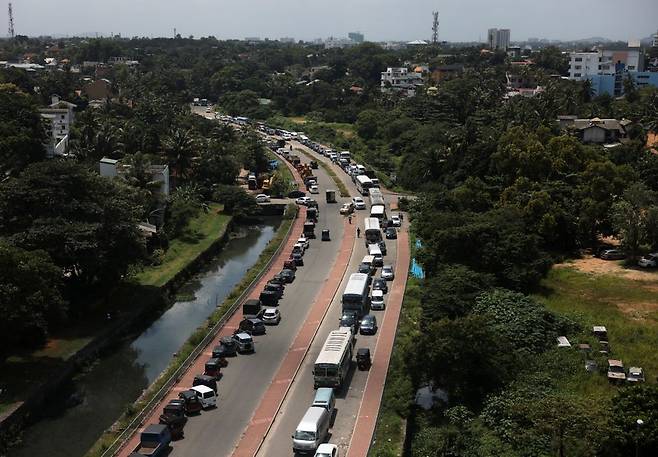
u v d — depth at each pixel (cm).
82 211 7206
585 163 9825
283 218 11825
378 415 5212
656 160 10631
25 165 10138
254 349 6488
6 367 6044
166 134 13388
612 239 9519
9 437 5197
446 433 4891
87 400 5912
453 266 7519
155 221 10056
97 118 13588
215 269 9519
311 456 4656
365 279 7662
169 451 4806
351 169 14688
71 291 7250
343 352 5750
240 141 15562
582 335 6372
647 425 4322
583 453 4475
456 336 5441
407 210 11850
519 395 5212
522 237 7994
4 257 5756
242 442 4916
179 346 6975
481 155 11238
